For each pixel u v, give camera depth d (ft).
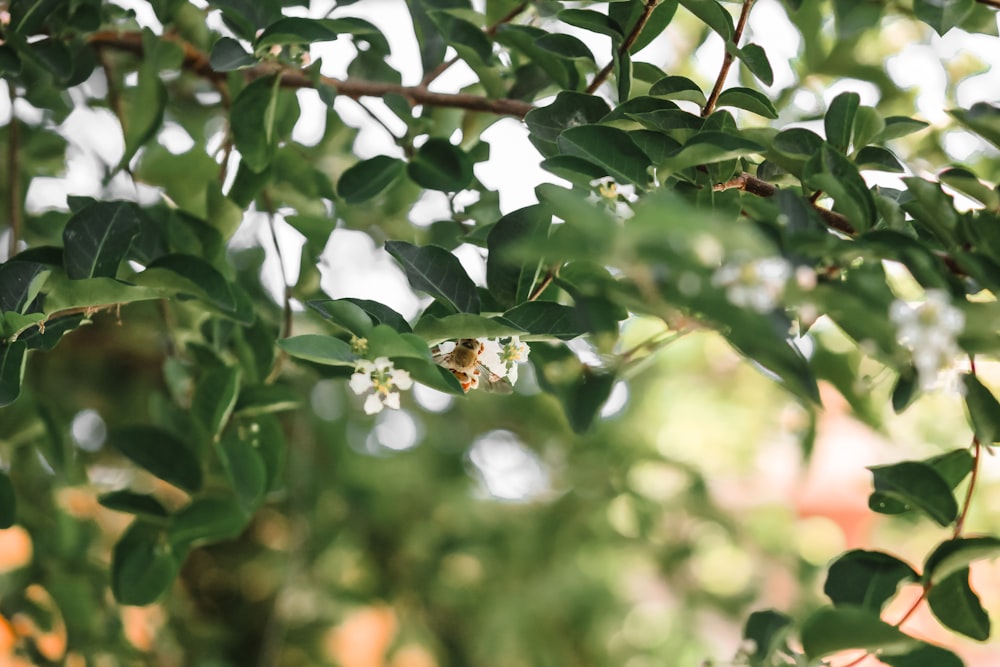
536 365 1.98
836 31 2.03
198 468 1.98
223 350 2.08
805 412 3.03
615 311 1.46
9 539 3.08
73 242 1.71
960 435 3.21
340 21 1.80
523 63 2.04
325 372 2.02
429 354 1.54
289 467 3.46
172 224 1.95
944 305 1.44
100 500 1.96
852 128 1.69
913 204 1.57
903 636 1.49
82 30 1.93
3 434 2.25
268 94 1.88
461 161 1.95
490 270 1.66
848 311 1.36
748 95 1.69
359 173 1.96
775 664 1.66
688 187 1.67
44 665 2.45
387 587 3.87
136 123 1.97
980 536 1.60
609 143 1.65
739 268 1.37
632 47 1.77
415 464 3.85
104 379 3.47
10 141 2.11
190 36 2.11
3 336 1.63
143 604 1.97
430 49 2.06
